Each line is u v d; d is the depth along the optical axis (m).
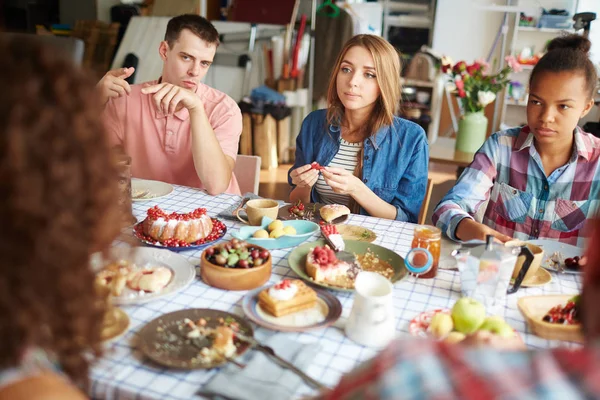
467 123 3.48
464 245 1.30
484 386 0.41
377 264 1.36
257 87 5.14
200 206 1.79
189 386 0.88
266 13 5.05
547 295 1.20
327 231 1.45
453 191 1.78
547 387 0.40
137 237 1.43
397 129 2.04
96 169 0.52
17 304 0.49
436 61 5.14
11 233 0.47
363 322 1.01
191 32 2.02
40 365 0.55
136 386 0.87
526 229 1.84
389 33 5.50
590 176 1.71
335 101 2.08
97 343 0.60
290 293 1.09
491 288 1.17
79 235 0.51
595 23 4.98
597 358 0.42
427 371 0.43
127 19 5.24
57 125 0.48
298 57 5.07
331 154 2.12
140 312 1.10
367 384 0.45
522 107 5.45
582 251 1.48
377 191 2.06
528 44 5.31
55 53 0.53
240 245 1.27
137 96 2.17
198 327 1.02
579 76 1.51
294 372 0.90
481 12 5.22
